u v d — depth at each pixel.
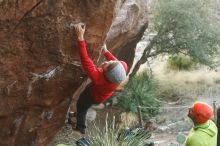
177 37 17.66
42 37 5.82
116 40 10.49
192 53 17.92
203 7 17.80
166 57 21.97
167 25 17.67
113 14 6.11
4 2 5.36
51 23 5.75
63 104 7.08
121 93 14.47
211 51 18.28
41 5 5.60
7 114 6.32
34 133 7.00
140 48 20.02
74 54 6.20
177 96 17.25
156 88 17.36
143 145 8.48
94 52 6.39
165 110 15.43
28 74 6.05
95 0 5.87
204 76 19.30
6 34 5.59
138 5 11.08
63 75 6.40
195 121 5.57
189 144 5.55
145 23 12.43
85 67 6.02
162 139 11.70
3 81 5.91
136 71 16.78
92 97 6.60
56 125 7.40
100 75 6.08
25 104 6.41
